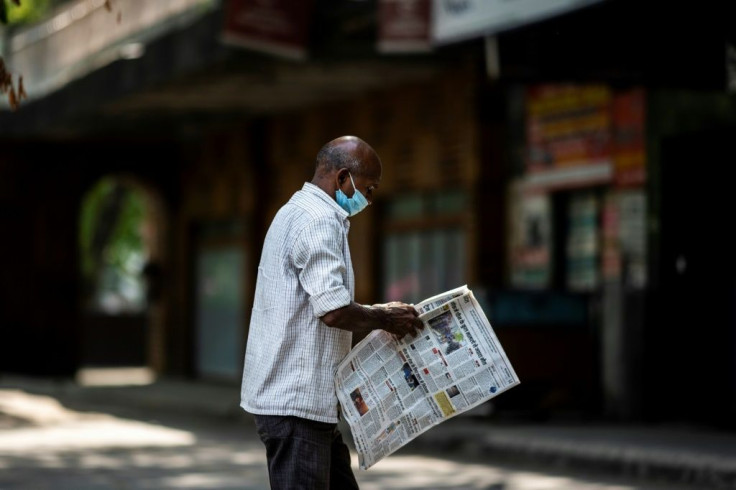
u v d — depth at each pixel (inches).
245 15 609.9
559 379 593.9
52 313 1082.1
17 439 587.8
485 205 714.2
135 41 815.7
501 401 588.7
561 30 499.8
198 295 1068.5
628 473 467.2
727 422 575.2
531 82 526.3
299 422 204.7
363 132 829.8
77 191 1080.8
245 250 973.2
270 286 206.8
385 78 759.7
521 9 492.7
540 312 592.7
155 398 821.9
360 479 443.8
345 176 208.8
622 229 626.5
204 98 843.4
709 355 595.5
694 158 600.4
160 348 1111.6
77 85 864.9
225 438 601.9
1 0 272.1
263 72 730.8
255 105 877.8
